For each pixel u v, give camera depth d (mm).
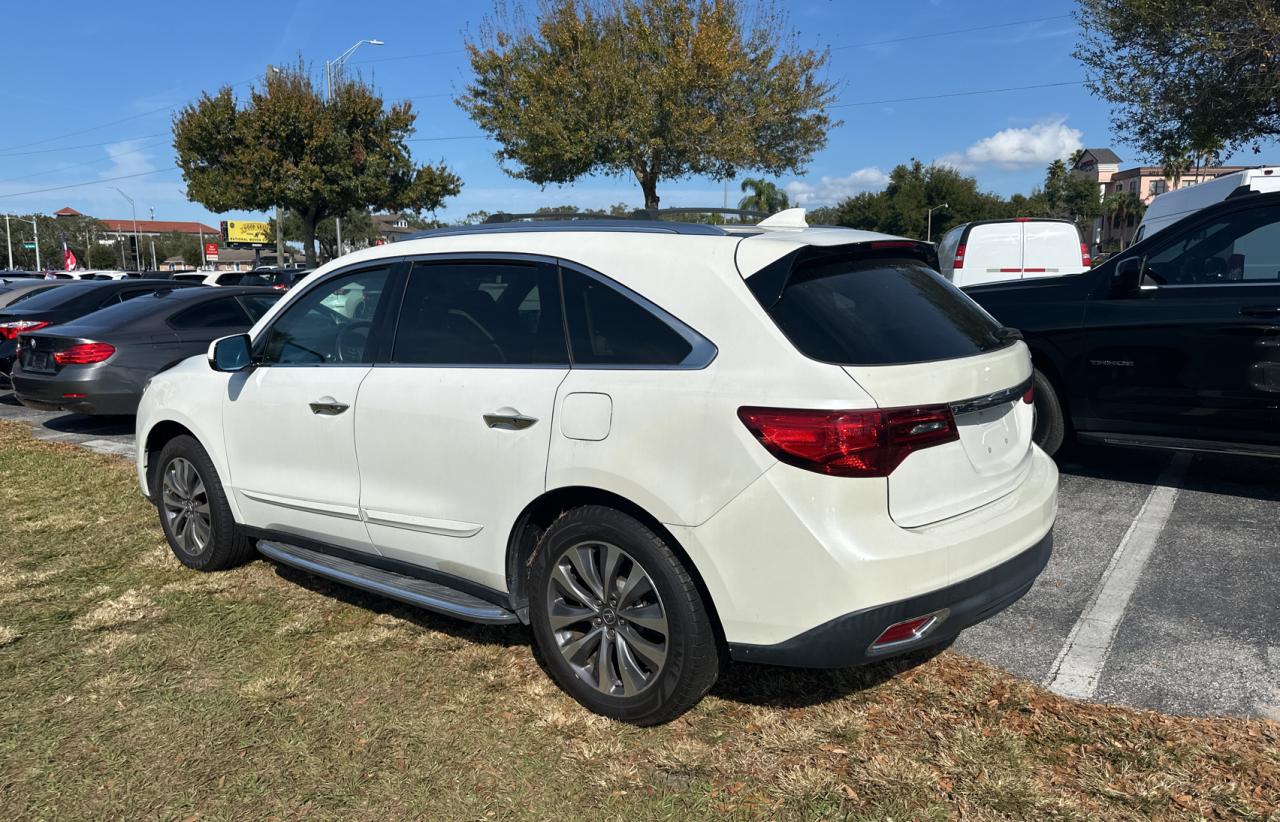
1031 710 3057
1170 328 5180
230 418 4309
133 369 8094
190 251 116500
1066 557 4453
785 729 2992
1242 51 15273
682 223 3334
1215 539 4598
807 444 2611
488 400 3264
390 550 3701
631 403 2896
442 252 3660
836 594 2617
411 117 28297
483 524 3314
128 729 3094
